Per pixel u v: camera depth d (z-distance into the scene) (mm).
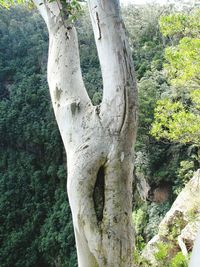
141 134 23906
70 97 2543
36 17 50375
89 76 35625
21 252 33562
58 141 36062
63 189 34719
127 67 2408
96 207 2314
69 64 2652
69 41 2717
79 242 2359
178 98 15156
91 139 2363
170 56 9195
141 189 25422
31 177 37531
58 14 2779
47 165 37438
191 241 9656
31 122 38594
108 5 2420
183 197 12336
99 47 2482
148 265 7328
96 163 2328
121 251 2283
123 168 2352
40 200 36281
